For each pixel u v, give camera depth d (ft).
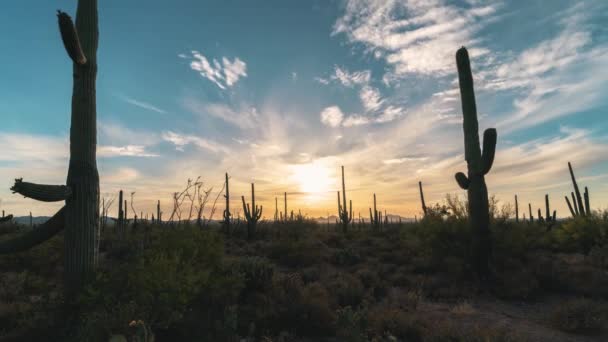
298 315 20.79
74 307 18.34
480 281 33.76
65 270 19.75
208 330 17.85
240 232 84.43
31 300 24.38
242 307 21.97
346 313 20.68
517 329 22.29
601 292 29.35
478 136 37.19
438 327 20.79
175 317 16.92
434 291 31.86
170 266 18.44
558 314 23.04
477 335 19.02
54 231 20.81
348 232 99.35
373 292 30.32
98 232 21.11
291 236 63.77
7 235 54.65
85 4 21.91
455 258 38.73
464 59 38.24
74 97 21.12
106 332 14.82
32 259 36.55
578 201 86.38
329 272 39.37
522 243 39.60
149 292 17.19
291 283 26.61
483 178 36.27
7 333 17.90
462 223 39.47
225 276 23.62
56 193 18.84
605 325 22.24
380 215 156.76
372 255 53.72
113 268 19.92
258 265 27.50
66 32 18.22
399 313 22.56
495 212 42.68
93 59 21.76
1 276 30.99
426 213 43.91
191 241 23.18
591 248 45.98
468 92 37.91
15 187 17.70
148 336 14.66
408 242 47.96
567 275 32.71
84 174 20.44
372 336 19.95
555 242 54.34
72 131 20.84
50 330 17.12
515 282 31.55
